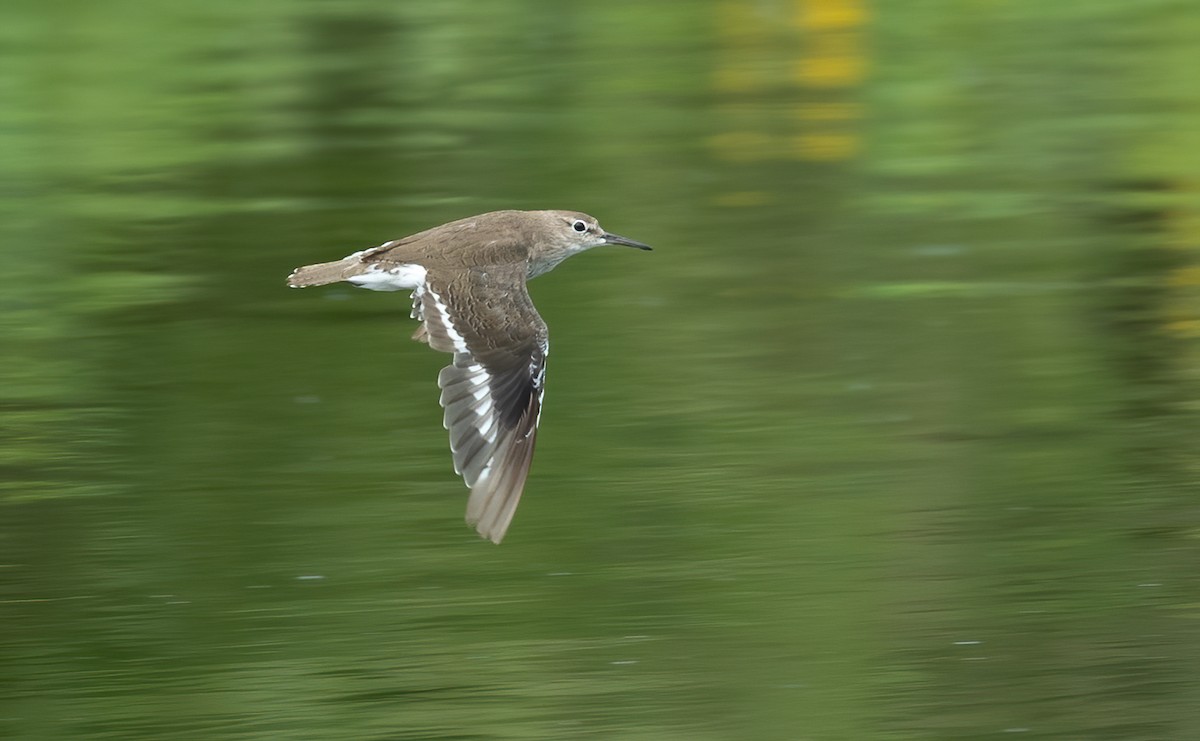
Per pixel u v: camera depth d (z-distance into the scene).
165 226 24.02
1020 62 33.69
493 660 12.80
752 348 19.38
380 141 28.50
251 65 33.31
